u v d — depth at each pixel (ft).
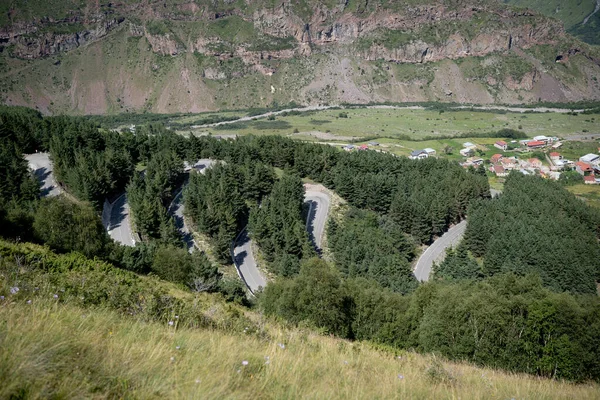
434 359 62.39
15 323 36.55
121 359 35.32
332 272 154.20
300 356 50.70
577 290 306.35
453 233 414.62
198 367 37.63
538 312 115.14
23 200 282.77
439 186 440.45
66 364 32.17
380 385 45.34
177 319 59.21
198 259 223.71
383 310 152.35
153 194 313.12
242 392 34.30
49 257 121.19
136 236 290.76
